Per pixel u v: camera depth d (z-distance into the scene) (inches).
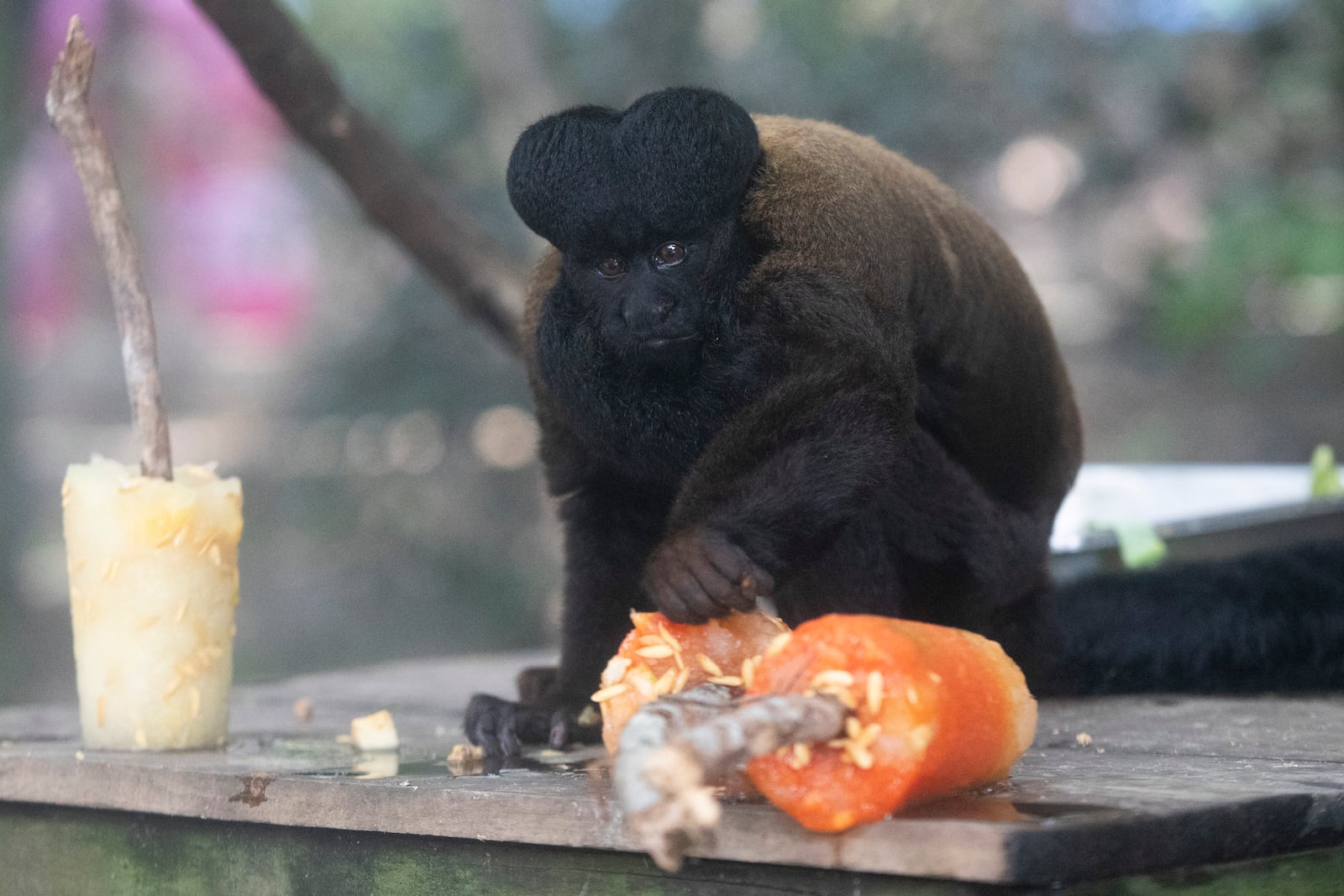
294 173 1008.2
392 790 182.7
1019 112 914.7
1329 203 844.6
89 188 235.6
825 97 858.8
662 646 174.9
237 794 198.1
